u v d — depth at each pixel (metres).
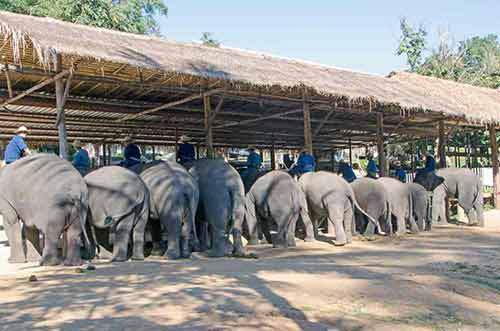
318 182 12.73
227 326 4.60
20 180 8.65
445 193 16.98
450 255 10.42
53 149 28.25
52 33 10.49
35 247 9.33
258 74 12.82
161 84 13.21
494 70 41.94
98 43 11.12
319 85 13.72
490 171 26.80
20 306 5.27
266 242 12.76
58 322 4.66
